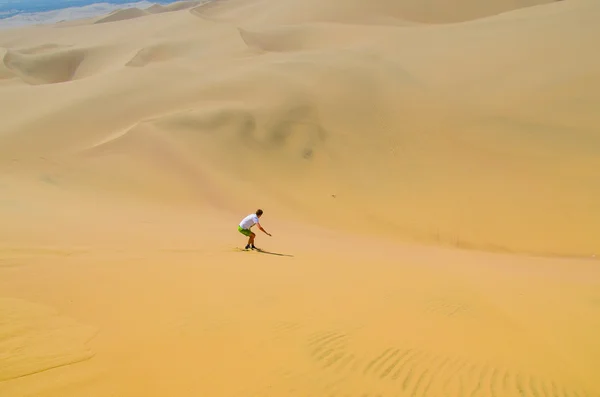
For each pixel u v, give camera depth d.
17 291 7.01
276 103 27.70
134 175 22.23
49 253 9.34
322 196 22.14
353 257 12.33
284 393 4.95
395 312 7.75
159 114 28.78
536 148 23.39
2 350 5.18
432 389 5.40
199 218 17.38
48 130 27.28
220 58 43.75
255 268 9.75
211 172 23.00
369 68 32.31
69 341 5.55
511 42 33.78
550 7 41.91
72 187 20.08
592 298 9.38
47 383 4.66
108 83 35.06
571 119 24.69
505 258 15.34
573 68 28.61
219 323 6.50
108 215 15.28
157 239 12.03
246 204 21.09
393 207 21.14
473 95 27.92
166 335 5.97
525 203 20.42
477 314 8.02
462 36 37.47
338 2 67.19
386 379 5.52
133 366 5.14
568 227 18.81
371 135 25.58
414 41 38.09
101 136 27.02
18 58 53.41
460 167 23.05
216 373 5.18
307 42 48.53
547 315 8.23
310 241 15.16
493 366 6.09
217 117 26.38
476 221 19.80
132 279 8.07
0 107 32.09
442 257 14.16
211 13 79.81
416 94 28.66
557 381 5.85
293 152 24.86
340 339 6.41
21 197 16.44
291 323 6.77
